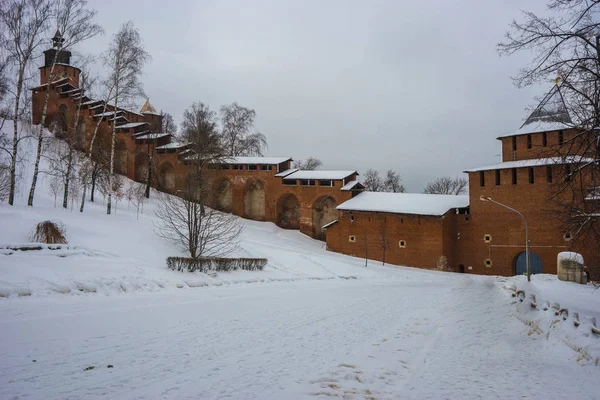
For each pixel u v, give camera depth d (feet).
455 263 173.58
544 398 24.88
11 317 39.96
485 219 166.61
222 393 23.20
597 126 44.19
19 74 101.40
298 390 24.22
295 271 117.29
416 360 33.73
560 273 109.50
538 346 41.27
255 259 106.52
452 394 25.09
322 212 214.07
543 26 42.93
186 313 49.47
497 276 156.56
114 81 122.11
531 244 155.74
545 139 154.10
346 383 26.20
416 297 81.51
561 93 45.60
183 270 85.10
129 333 36.91
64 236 86.07
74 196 138.10
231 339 37.09
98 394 22.11
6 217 85.97
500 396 24.99
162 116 269.44
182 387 23.88
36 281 55.16
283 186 211.00
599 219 55.47
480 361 34.53
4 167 108.47
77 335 34.83
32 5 99.19
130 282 66.03
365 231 182.09
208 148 177.88
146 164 216.74
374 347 37.09
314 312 56.08
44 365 26.50
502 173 163.43
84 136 194.59
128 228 107.65
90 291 58.54
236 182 215.10
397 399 23.75
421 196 188.85
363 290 91.91
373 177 333.83
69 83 204.33
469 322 54.34
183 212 121.49
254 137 244.63
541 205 154.20
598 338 36.17
